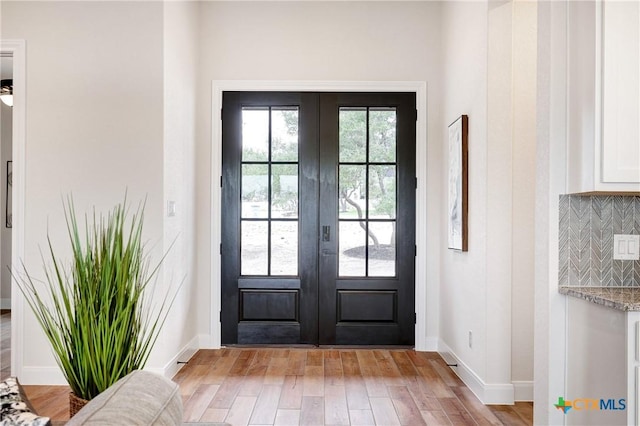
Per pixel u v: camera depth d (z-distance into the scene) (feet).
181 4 11.62
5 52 10.44
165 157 10.46
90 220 10.32
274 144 13.52
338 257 13.51
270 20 13.37
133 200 10.30
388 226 13.51
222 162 13.39
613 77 6.33
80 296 5.25
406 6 13.35
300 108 13.42
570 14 6.91
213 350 13.10
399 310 13.38
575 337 6.80
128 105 10.35
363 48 13.34
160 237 10.28
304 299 13.43
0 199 19.29
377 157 13.52
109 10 10.41
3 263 19.29
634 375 5.63
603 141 6.32
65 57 10.41
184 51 11.92
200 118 13.26
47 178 10.37
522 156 9.64
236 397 9.64
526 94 9.62
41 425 3.27
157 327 10.22
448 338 12.18
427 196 13.26
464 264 10.80
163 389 3.43
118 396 3.13
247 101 13.38
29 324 10.32
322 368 11.57
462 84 11.08
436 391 10.05
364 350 13.21
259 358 12.38
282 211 13.53
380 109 13.48
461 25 11.17
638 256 7.04
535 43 9.59
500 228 9.42
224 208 13.41
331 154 13.41
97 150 10.36
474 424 8.41
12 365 10.32
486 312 9.43
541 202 7.30
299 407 9.14
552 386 6.99
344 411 8.97
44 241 10.36
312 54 13.34
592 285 7.02
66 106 10.40
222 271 13.43
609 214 7.06
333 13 13.39
